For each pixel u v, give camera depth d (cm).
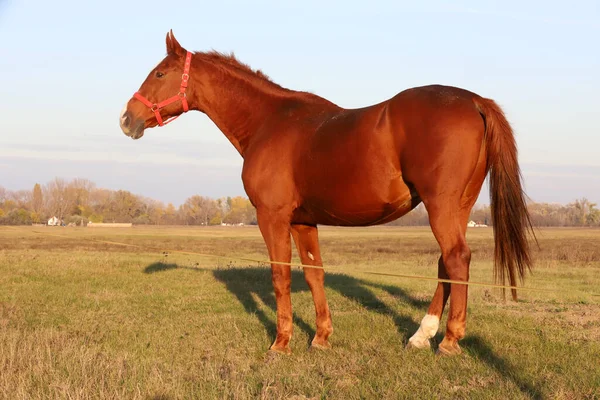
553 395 390
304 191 528
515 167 455
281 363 498
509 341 564
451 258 446
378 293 990
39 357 475
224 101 618
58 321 718
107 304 864
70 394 383
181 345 581
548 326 654
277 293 549
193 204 13062
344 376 453
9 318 726
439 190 442
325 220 538
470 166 446
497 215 456
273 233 547
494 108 460
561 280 1243
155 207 13100
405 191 473
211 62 629
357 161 475
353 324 672
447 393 403
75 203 10500
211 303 880
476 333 594
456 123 442
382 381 430
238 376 455
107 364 468
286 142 542
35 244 3142
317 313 565
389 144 464
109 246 3111
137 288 1045
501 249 456
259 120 598
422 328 522
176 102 631
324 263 1986
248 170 561
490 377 436
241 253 2592
